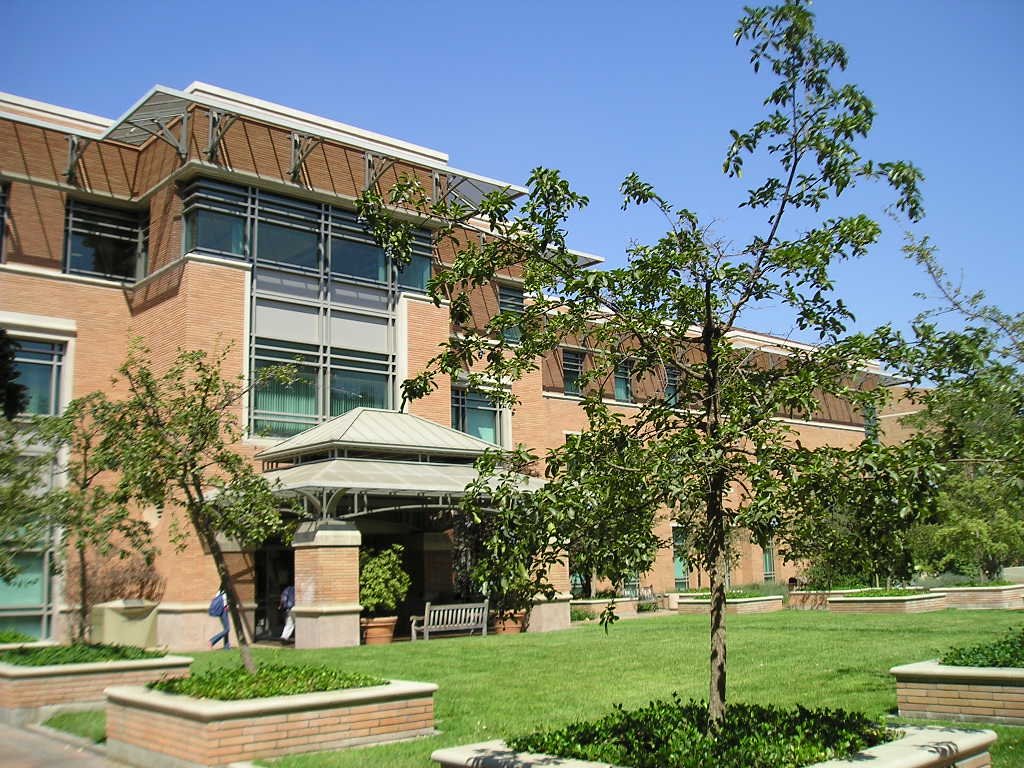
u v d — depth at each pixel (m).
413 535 27.47
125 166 27.36
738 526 7.54
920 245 11.66
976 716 10.23
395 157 28.38
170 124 26.14
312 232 27.45
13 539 15.14
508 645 20.55
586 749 7.21
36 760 10.80
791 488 6.89
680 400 8.34
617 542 7.28
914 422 11.58
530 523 7.20
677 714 8.22
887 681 13.64
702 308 8.26
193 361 14.20
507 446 31.92
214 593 23.61
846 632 21.47
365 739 10.37
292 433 26.11
